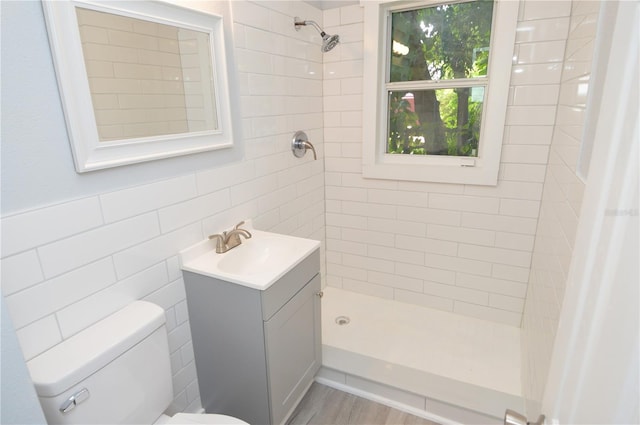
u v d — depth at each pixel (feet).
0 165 3.02
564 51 5.97
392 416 5.87
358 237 8.88
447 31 7.01
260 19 5.96
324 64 8.03
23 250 3.23
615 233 1.16
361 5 7.24
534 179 6.77
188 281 4.98
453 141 7.53
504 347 7.04
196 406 5.49
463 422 5.65
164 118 4.48
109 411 3.56
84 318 3.79
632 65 1.13
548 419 1.91
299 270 5.24
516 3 6.08
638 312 0.96
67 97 3.37
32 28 3.12
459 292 8.12
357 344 7.21
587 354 1.35
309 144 7.32
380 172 8.10
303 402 6.18
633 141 1.07
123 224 4.11
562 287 3.53
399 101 7.82
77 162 3.53
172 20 4.40
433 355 6.84
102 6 3.62
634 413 0.98
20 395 2.12
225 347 4.99
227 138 5.49
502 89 6.54
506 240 7.35
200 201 5.17
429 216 7.95
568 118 4.75
